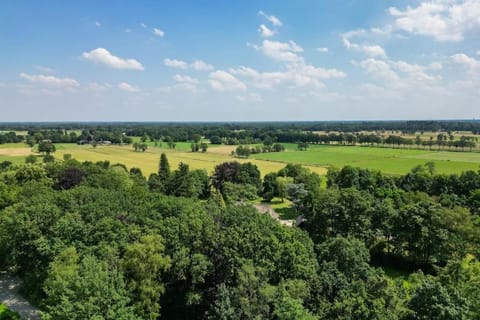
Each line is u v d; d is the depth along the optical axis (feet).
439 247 164.25
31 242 125.18
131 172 370.53
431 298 86.17
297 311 85.30
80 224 127.85
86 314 81.25
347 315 88.02
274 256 112.98
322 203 188.85
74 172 260.01
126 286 105.29
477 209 219.00
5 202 187.52
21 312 122.72
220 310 94.79
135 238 125.49
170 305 128.26
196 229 126.11
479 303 87.71
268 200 341.21
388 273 170.50
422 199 207.21
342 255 123.13
